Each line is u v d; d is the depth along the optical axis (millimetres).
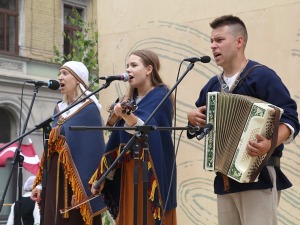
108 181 4160
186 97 5879
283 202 5090
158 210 3846
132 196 3939
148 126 3305
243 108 3191
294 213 5020
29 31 19250
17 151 4516
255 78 3385
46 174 4352
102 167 4055
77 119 4672
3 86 18125
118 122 3971
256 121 3123
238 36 3490
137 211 3551
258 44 5410
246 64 3475
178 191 5812
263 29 5391
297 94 5141
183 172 5801
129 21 6496
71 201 4582
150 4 6301
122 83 6484
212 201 5578
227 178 3361
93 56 9227
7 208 15617
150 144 3877
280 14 5289
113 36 6637
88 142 4637
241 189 3322
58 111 4820
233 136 3217
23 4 19203
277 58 5285
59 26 20047
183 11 6020
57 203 4602
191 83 5855
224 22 3525
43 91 18719
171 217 4043
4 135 18469
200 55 5848
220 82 3531
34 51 19250
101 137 4746
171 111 4055
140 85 4098
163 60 6133
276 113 3127
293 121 3291
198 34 5887
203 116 3420
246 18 5512
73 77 4758
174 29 6082
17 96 18359
